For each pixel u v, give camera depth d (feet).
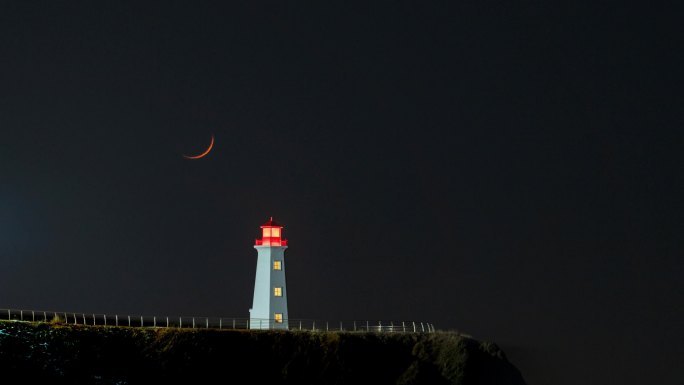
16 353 248.52
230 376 283.38
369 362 310.24
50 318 294.25
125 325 303.89
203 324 326.24
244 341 296.51
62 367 252.21
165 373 271.90
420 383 309.42
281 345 301.43
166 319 325.83
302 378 295.07
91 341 268.00
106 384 254.88
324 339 307.99
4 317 285.23
